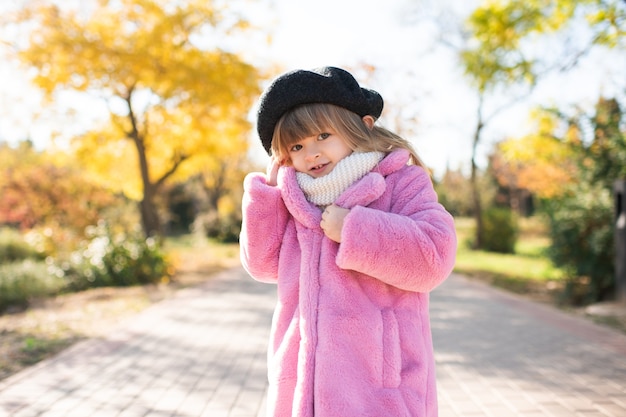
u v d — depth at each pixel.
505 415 3.72
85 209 18.08
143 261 11.91
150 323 6.98
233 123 14.99
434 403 1.59
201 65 13.61
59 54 12.69
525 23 10.05
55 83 12.93
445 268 1.54
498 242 22.44
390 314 1.57
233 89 13.82
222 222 30.98
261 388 4.32
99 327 6.75
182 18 13.21
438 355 5.41
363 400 1.45
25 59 12.55
